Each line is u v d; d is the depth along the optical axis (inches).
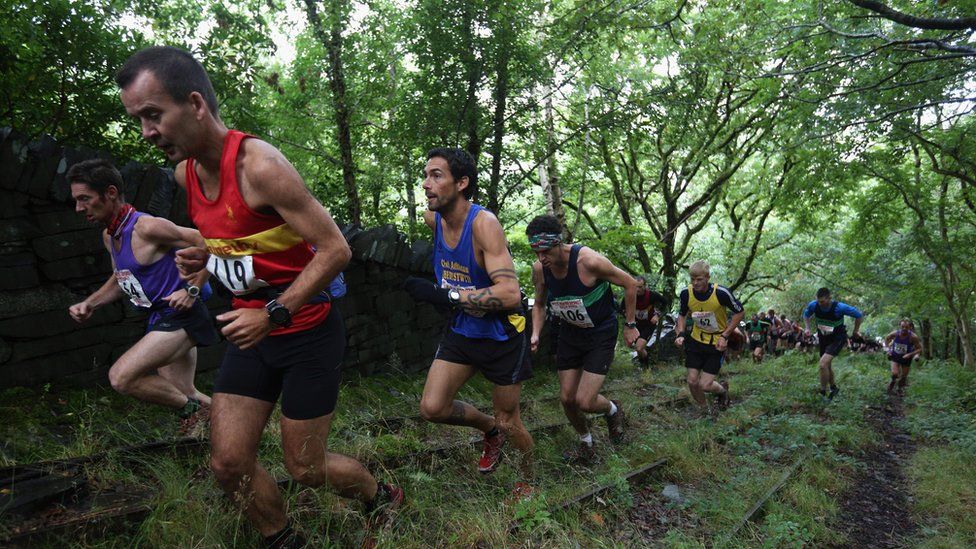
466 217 128.3
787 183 596.7
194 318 136.8
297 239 86.2
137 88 72.3
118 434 143.0
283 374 93.7
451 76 358.0
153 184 175.6
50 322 162.4
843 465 217.0
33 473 117.1
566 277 181.2
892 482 211.0
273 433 150.1
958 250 695.1
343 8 338.6
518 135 412.5
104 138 257.4
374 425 179.3
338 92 364.8
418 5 349.4
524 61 364.2
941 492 192.9
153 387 136.5
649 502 161.9
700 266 262.8
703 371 271.3
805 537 144.1
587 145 464.8
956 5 346.6
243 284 86.4
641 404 271.0
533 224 177.0
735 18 373.1
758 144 634.8
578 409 187.9
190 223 186.4
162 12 274.2
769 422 249.8
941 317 938.7
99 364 171.8
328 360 94.4
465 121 371.9
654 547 134.3
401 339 267.7
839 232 1003.3
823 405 312.7
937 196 799.7
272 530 97.9
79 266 168.4
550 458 180.9
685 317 271.7
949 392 406.6
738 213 945.5
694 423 238.7
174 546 101.0
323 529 113.0
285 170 78.9
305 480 98.4
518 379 136.7
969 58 346.9
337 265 82.3
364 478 109.1
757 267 982.4
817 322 354.0
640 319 361.7
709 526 148.9
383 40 366.0
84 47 226.2
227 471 89.9
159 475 120.5
